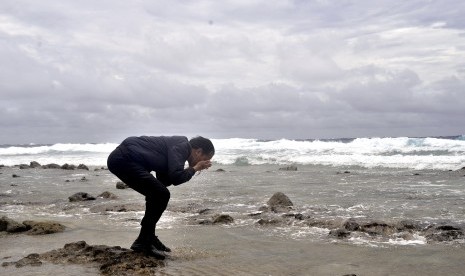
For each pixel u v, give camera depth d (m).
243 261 5.33
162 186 5.36
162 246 5.66
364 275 4.75
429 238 6.47
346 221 7.24
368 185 13.41
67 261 5.29
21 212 9.68
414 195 10.98
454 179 14.57
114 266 4.94
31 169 23.41
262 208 9.23
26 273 4.86
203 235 6.86
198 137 5.62
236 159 26.47
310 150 31.34
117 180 16.59
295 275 4.75
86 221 8.31
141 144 5.41
